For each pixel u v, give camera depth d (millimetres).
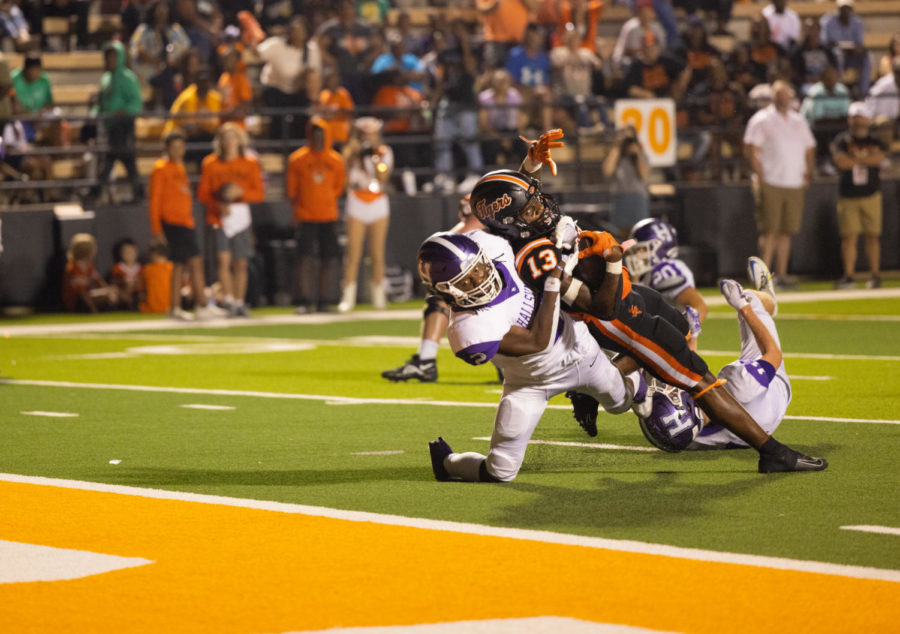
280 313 49156
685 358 17094
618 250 16312
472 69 54938
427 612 11266
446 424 22703
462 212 24812
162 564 13102
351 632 10734
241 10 61188
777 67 59875
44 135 52625
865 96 63844
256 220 52844
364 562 13016
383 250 49719
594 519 14875
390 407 24906
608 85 59969
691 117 58875
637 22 61375
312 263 48969
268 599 11758
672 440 18422
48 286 50625
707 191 57844
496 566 12781
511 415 16812
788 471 17562
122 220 51406
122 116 50125
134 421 23531
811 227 59562
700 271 56875
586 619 11000
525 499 16094
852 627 10742
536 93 56969
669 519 14828
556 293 16125
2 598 11906
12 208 50969
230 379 29688
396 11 63594
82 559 13352
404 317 46688
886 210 61375
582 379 16953
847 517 14828
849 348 33844
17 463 19359
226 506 15953
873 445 19766
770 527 14352
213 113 50406
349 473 18172
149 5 57375
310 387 28109
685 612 11172
